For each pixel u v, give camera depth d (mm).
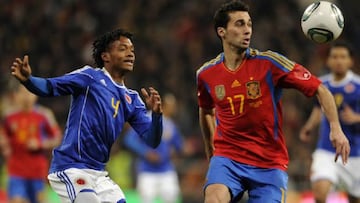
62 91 23266
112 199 23781
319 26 23406
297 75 22516
